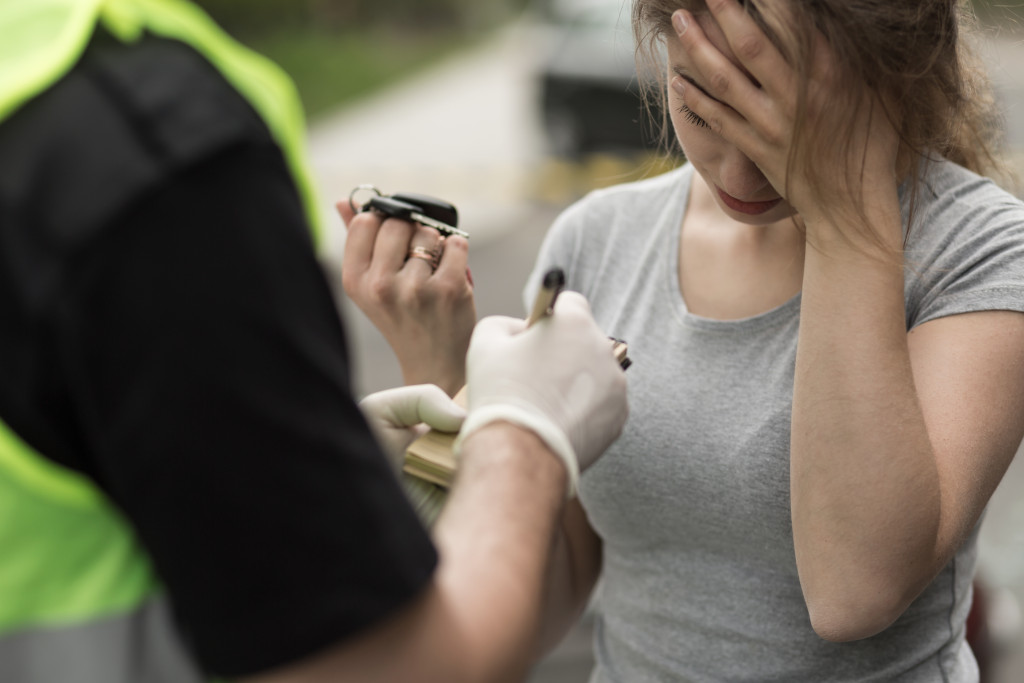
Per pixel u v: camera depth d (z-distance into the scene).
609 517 1.27
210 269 0.58
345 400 0.63
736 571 1.20
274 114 0.68
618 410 0.87
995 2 1.30
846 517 0.99
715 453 1.17
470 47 24.78
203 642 0.60
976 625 2.21
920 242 1.11
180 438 0.57
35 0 0.66
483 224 7.42
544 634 1.39
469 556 0.69
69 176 0.58
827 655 1.17
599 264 1.36
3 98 0.60
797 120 0.96
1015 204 1.10
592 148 7.90
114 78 0.62
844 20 0.93
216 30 0.71
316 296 0.63
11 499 0.63
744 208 1.12
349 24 22.70
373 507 0.61
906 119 1.03
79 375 0.57
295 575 0.59
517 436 0.78
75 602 0.66
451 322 1.17
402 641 0.62
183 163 0.58
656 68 1.25
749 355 1.18
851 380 0.98
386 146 10.98
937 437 1.01
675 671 1.25
